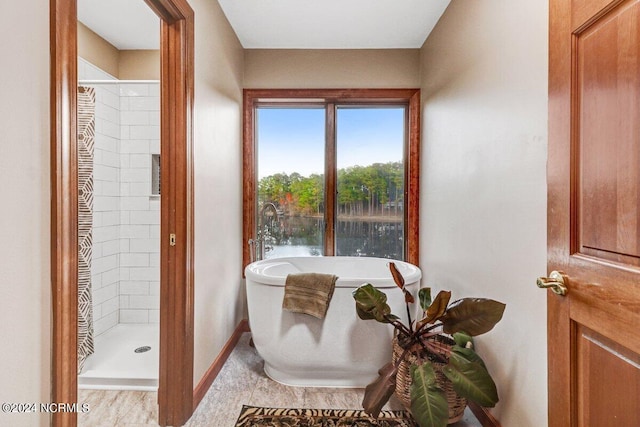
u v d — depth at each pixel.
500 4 1.57
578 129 0.91
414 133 2.92
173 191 1.65
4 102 0.74
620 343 0.78
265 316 2.04
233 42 2.58
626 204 0.76
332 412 1.80
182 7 1.59
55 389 0.86
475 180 1.84
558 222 0.99
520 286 1.40
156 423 1.70
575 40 0.92
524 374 1.37
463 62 2.01
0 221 0.74
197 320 1.84
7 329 0.76
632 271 0.74
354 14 2.38
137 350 2.46
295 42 2.79
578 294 0.91
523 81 1.38
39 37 0.82
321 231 3.10
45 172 0.84
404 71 2.91
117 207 2.90
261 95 2.91
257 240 3.00
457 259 2.09
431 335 1.76
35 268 0.82
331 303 1.97
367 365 2.01
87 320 2.30
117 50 2.90
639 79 0.73
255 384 2.07
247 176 2.90
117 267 2.92
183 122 1.64
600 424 0.84
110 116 2.79
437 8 2.29
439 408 1.37
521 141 1.40
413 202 2.93
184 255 1.66
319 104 3.06
